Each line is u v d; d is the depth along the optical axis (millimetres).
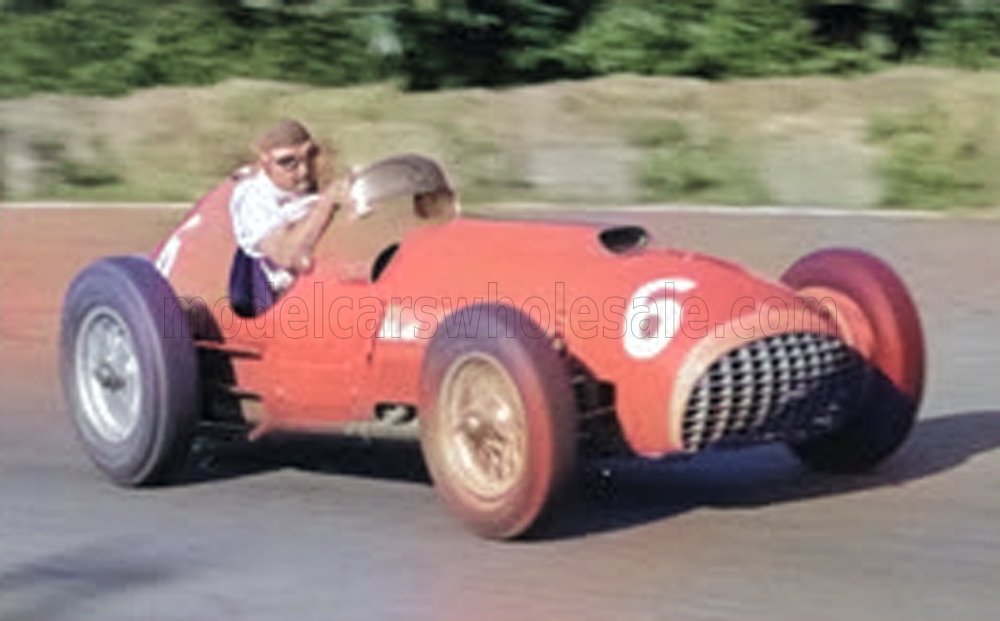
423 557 6848
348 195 7641
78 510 7672
